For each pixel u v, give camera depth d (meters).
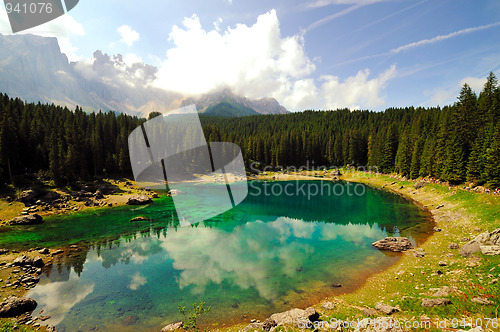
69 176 53.56
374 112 171.50
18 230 33.09
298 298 17.88
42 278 20.50
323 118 178.12
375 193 66.88
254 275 21.16
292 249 27.08
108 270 21.92
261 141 122.12
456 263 20.42
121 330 14.55
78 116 92.50
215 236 31.27
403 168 77.94
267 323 13.98
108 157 67.56
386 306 14.80
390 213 43.44
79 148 61.56
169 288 19.02
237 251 26.38
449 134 57.34
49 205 44.06
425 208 45.62
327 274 21.42
